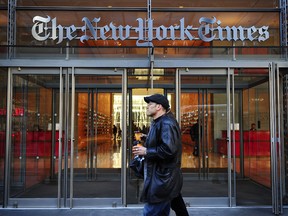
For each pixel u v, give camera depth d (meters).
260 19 8.65
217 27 8.19
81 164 9.42
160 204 3.54
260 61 7.57
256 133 9.16
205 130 9.50
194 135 9.59
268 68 7.59
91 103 9.50
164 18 8.59
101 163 9.38
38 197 7.50
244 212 6.91
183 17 8.62
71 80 7.71
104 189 8.26
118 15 8.62
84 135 9.60
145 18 8.62
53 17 8.53
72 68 7.64
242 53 7.92
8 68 7.62
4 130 7.63
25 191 7.91
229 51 7.92
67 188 7.52
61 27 8.05
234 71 7.82
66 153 7.59
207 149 9.56
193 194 7.67
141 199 3.64
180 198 4.32
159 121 3.66
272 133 7.10
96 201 7.43
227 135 7.87
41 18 8.08
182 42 8.15
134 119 9.31
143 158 3.93
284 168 7.77
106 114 9.36
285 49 7.84
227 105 7.85
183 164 9.77
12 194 7.62
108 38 8.08
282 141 7.83
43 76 7.89
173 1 8.64
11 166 7.61
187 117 9.45
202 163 9.66
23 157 8.05
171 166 3.55
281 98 7.87
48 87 8.38
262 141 8.66
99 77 7.90
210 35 8.16
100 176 9.32
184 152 9.80
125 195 7.46
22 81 8.01
